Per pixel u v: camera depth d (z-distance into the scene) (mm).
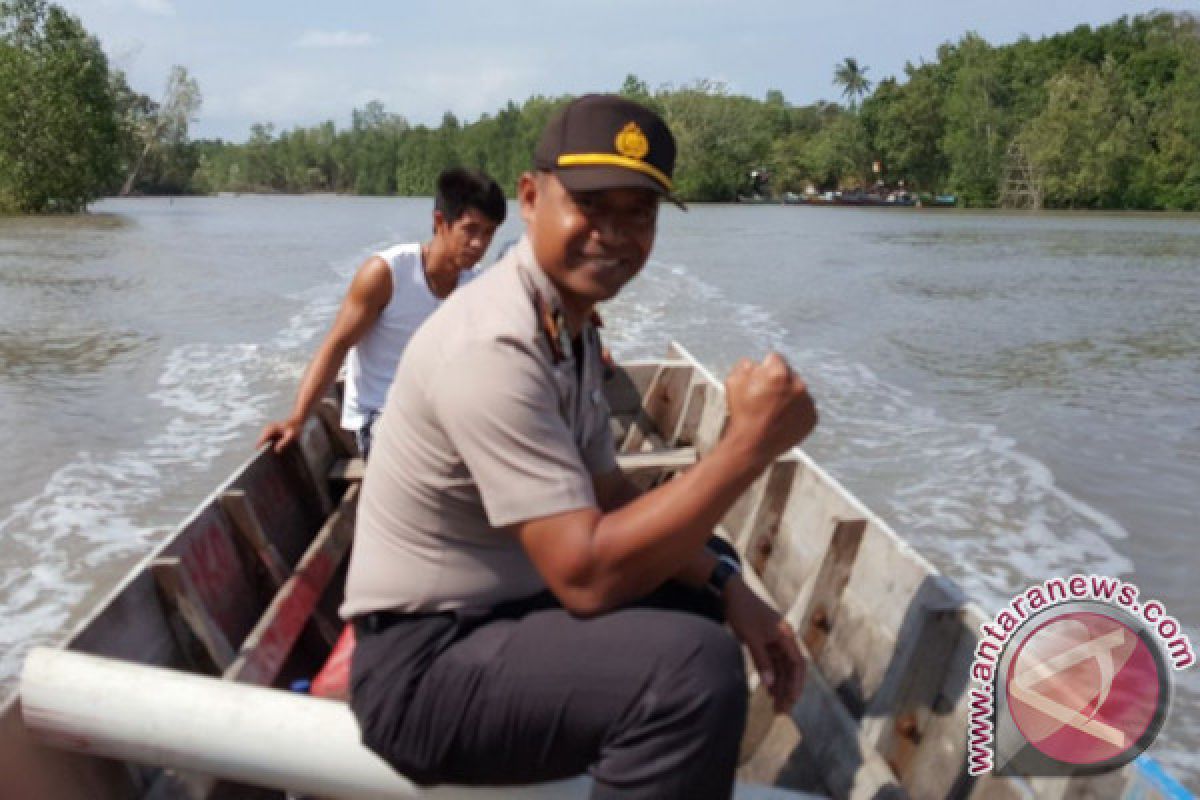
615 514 1729
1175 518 7254
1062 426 9609
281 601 3332
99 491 7848
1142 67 79062
